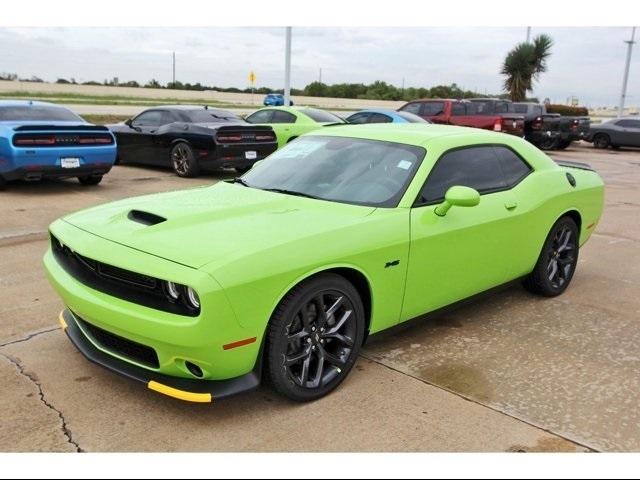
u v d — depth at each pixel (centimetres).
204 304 279
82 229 349
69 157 941
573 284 585
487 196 439
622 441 308
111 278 314
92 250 320
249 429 306
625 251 732
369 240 349
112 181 1115
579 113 4006
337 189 400
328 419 319
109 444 289
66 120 1008
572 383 372
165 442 293
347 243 338
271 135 1210
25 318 442
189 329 283
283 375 319
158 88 9344
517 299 532
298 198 394
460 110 2005
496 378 375
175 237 320
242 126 1162
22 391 337
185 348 288
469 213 416
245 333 297
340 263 332
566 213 528
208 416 318
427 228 383
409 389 355
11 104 988
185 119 1193
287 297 315
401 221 371
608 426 322
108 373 361
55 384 346
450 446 297
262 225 339
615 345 435
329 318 339
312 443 296
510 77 3725
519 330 457
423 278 390
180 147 1173
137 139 1260
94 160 972
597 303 528
